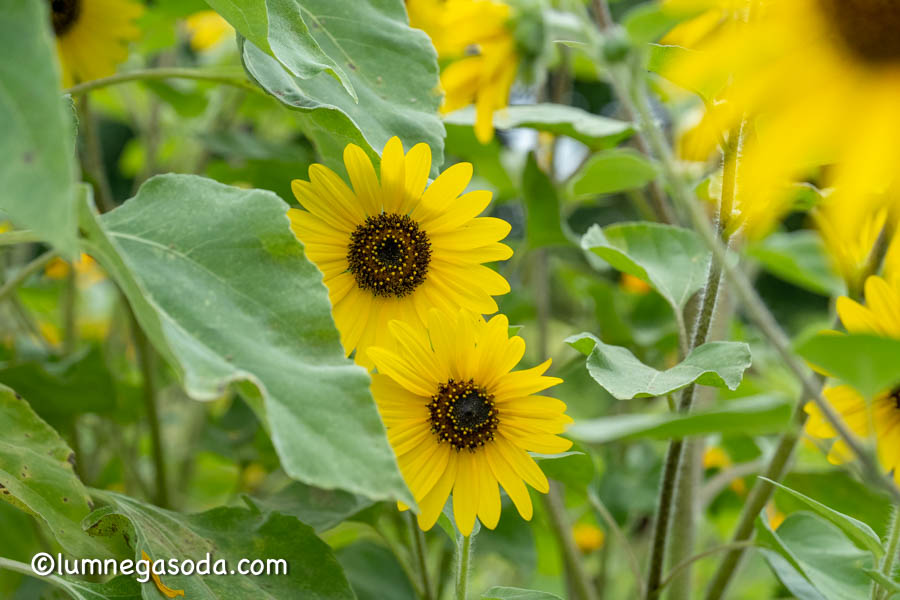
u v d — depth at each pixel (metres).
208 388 0.92
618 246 1.21
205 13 1.58
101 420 1.41
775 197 1.06
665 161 0.96
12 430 1.08
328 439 0.93
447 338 1.06
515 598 1.07
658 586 1.16
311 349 0.96
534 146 1.53
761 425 0.92
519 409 1.06
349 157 1.06
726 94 1.02
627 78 0.97
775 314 2.91
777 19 0.96
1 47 0.88
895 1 0.94
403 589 1.32
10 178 0.87
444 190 1.07
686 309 1.22
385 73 1.10
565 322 1.81
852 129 0.95
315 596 1.07
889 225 1.12
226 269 0.97
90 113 1.35
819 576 1.10
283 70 1.07
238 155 1.37
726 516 1.53
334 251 1.07
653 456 1.49
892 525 1.09
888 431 1.07
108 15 1.31
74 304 1.48
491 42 1.19
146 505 1.09
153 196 0.99
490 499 1.06
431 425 1.06
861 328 1.03
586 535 1.55
